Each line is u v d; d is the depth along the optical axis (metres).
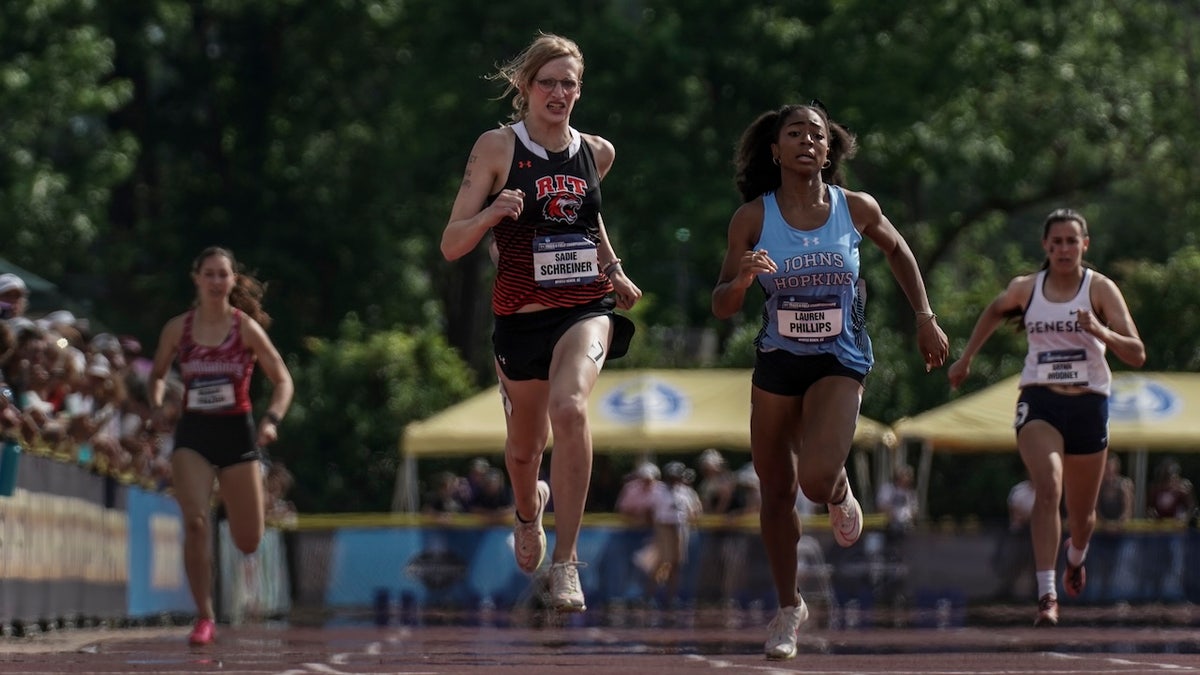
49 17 60.88
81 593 21.88
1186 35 65.88
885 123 61.75
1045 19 63.94
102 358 24.20
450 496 43.09
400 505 51.19
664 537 39.50
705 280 68.81
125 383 26.33
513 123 13.47
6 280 22.53
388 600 39.41
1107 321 19.02
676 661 14.52
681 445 42.41
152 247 67.69
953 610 34.47
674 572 39.59
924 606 38.22
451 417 43.31
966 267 84.31
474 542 39.66
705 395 43.19
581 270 13.09
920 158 62.38
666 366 60.25
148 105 69.62
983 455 57.00
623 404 42.88
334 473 58.69
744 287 12.84
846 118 62.97
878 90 61.84
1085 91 63.84
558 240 13.09
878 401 58.03
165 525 27.97
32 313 40.75
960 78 62.44
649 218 64.06
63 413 22.84
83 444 22.84
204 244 68.38
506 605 39.53
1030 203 66.94
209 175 69.25
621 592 39.84
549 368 13.04
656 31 63.53
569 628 24.88
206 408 18.22
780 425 13.43
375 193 70.69
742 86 65.19
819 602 39.34
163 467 27.77
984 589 39.62
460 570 39.59
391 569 39.44
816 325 13.07
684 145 65.25
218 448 18.27
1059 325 19.09
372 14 67.62
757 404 13.39
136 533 25.45
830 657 14.83
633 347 59.62
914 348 62.16
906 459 56.88
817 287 13.16
